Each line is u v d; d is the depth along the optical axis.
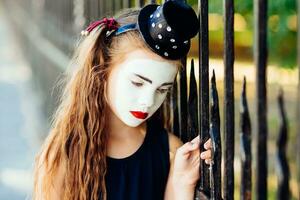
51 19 6.57
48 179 2.01
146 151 2.00
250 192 1.51
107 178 1.97
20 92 10.55
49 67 6.30
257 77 1.38
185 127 2.00
